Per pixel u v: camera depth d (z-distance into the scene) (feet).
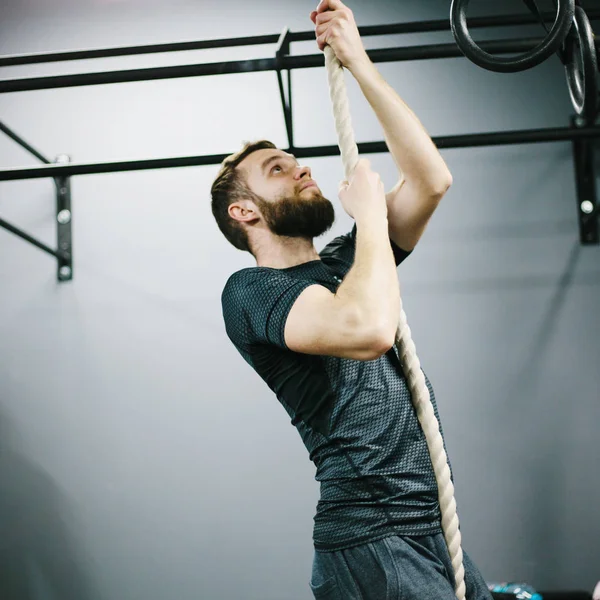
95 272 13.29
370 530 4.57
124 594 12.51
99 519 12.72
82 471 12.85
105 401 12.98
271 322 4.71
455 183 13.23
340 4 5.21
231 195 5.58
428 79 13.55
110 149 13.61
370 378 4.79
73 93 13.82
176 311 13.14
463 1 6.08
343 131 5.01
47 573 12.63
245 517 12.59
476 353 12.76
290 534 12.50
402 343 4.84
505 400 12.64
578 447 12.50
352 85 13.62
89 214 13.46
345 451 4.70
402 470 4.67
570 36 7.30
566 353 12.72
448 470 4.77
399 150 5.20
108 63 13.93
